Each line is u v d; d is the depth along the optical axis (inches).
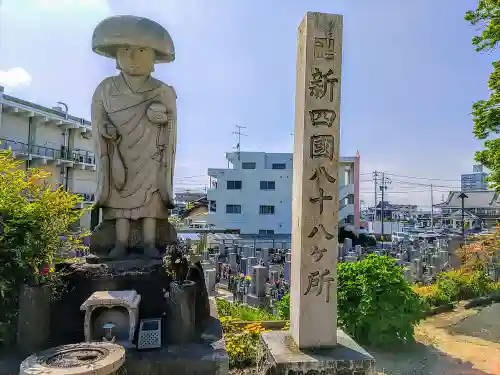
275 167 1720.0
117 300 246.1
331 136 230.5
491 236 652.7
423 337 400.5
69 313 265.9
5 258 253.9
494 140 422.6
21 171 306.7
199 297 282.2
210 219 1601.9
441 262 903.1
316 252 227.9
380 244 1649.9
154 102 334.3
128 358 229.8
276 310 507.2
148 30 323.0
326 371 211.2
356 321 358.3
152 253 325.4
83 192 1180.5
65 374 171.9
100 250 328.5
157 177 336.2
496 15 398.6
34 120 991.6
